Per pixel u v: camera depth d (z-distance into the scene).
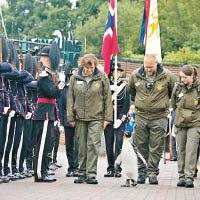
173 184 23.92
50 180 23.06
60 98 26.23
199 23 102.94
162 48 100.06
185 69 22.56
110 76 27.52
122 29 104.50
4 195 18.88
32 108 26.03
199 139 22.98
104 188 21.31
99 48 105.12
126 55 96.06
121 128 26.09
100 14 108.12
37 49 31.14
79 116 22.83
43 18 127.75
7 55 22.59
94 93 22.70
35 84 25.55
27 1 129.88
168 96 23.52
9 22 122.38
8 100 22.36
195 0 103.81
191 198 19.19
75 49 48.34
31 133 25.38
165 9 104.38
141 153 23.73
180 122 22.73
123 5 108.69
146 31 30.12
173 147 38.84
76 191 20.16
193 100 22.62
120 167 26.09
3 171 23.36
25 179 24.41
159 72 23.23
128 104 26.25
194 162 22.59
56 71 22.80
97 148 22.73
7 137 23.02
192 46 98.88
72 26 121.50
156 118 23.28
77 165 26.27
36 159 22.94
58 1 129.75
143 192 20.53
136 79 23.45
